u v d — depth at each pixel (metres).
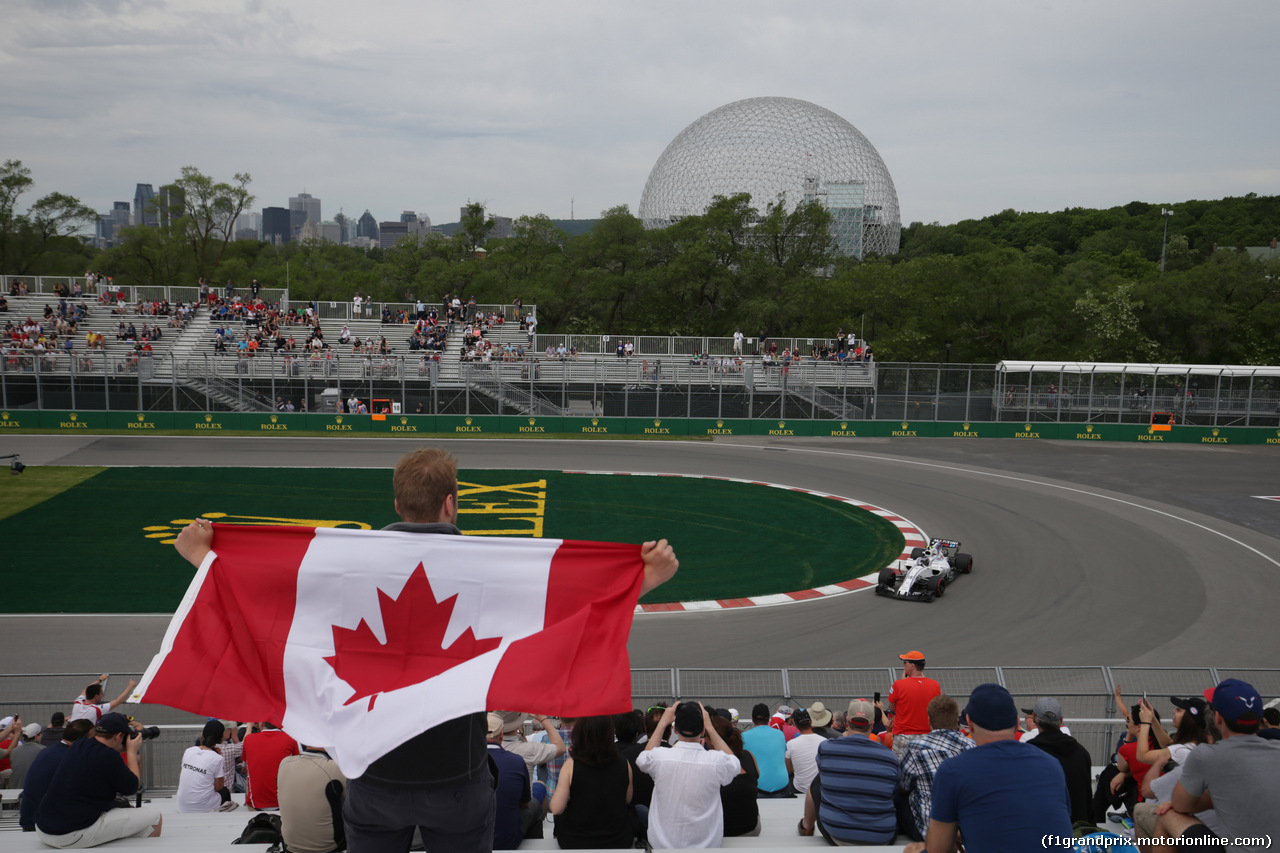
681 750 6.87
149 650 19.27
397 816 3.47
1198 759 5.27
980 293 65.06
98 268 83.12
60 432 48.03
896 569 24.53
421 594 3.92
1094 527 31.91
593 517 32.06
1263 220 122.06
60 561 25.30
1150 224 120.12
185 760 9.98
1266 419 52.19
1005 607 23.36
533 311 61.34
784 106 97.31
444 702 3.59
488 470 40.16
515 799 6.73
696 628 21.53
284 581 3.96
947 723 6.93
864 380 53.34
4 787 11.55
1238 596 24.50
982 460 45.19
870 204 98.44
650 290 71.81
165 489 34.75
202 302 59.28
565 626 3.85
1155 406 52.62
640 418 51.66
